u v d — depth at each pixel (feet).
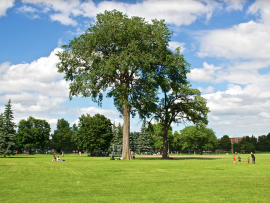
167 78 169.17
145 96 158.10
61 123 593.83
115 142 393.70
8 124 250.16
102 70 151.64
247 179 64.08
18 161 159.33
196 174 75.97
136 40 157.17
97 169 93.50
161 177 68.33
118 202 38.40
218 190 48.32
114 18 162.40
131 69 151.74
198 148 468.34
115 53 161.58
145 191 47.32
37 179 64.28
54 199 40.50
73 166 109.91
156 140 458.09
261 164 126.62
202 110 197.26
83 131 326.03
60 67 165.68
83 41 159.43
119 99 158.40
